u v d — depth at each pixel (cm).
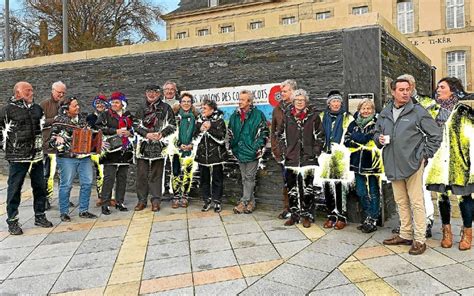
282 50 646
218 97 707
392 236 509
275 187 652
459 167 448
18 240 526
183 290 369
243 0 3625
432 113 479
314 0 3291
